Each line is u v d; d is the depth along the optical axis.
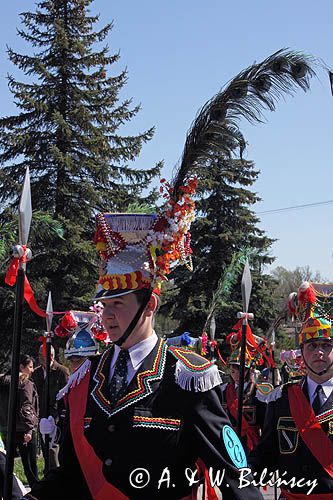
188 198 3.39
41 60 22.91
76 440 3.19
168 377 3.19
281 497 4.72
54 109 22.16
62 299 21.73
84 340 6.59
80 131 22.64
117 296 3.26
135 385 3.19
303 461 4.57
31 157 22.61
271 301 23.77
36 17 23.06
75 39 22.81
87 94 22.73
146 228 3.35
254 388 8.06
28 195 3.92
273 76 3.40
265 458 4.75
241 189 24.44
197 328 23.48
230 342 8.36
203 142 3.44
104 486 3.08
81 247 21.00
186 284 24.23
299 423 4.62
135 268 3.29
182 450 3.13
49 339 6.37
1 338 21.70
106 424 3.15
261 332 23.89
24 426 9.27
